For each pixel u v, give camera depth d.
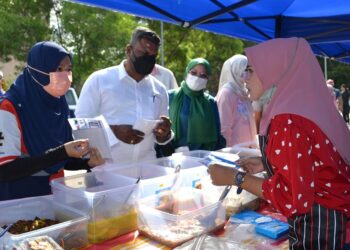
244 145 2.66
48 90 1.60
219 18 3.32
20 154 1.52
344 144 1.27
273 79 1.27
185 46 14.56
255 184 1.28
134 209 1.49
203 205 1.65
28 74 1.60
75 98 7.75
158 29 13.74
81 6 12.05
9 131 1.48
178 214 1.48
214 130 2.77
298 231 1.30
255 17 3.54
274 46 1.27
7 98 1.53
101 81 2.18
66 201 1.45
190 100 2.78
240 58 2.99
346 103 11.69
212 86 19.30
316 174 1.24
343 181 1.26
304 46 1.26
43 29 11.73
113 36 12.30
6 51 11.65
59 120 1.68
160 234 1.41
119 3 2.55
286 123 1.16
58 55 1.56
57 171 1.70
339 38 3.81
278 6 3.35
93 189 1.64
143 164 1.94
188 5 2.77
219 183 1.37
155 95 2.32
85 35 12.19
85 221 1.33
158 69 3.84
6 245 1.19
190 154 2.38
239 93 2.96
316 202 1.26
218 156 1.87
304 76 1.23
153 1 2.67
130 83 2.21
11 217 1.39
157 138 2.13
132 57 2.13
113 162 2.02
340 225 1.25
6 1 11.98
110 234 1.41
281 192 1.17
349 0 3.03
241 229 1.55
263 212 1.81
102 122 1.66
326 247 1.26
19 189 1.62
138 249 1.35
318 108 1.20
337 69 25.56
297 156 1.14
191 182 1.80
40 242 1.16
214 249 1.31
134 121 2.18
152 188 1.58
